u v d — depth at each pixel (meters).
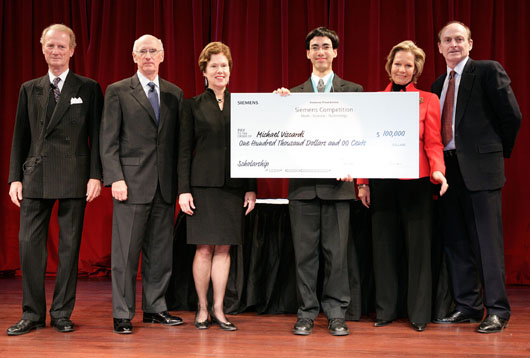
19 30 4.37
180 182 2.53
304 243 2.52
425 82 4.07
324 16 4.18
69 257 2.58
